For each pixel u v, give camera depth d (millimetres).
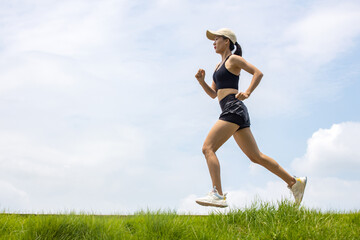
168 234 3164
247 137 4039
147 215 3516
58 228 3111
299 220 3461
